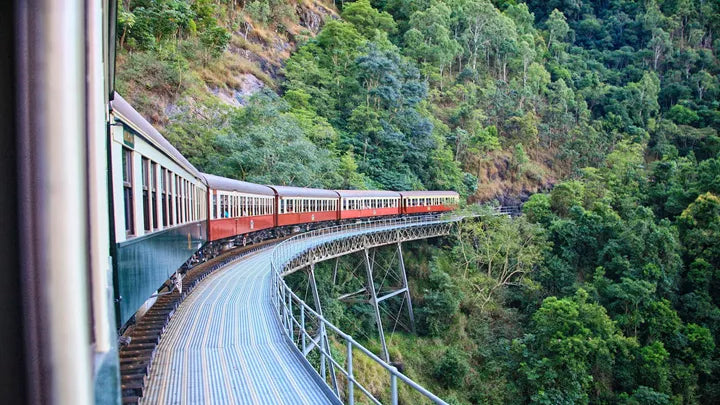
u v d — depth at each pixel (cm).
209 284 1372
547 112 7025
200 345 803
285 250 1838
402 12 7338
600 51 9694
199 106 3394
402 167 4719
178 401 579
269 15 5475
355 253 3178
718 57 9194
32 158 83
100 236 97
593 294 3058
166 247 852
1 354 80
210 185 1526
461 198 5069
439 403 338
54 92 83
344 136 4566
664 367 2588
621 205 4359
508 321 3042
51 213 83
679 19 9550
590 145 6600
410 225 3212
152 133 742
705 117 7575
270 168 3002
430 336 2925
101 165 104
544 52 8462
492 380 2550
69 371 82
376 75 5188
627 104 7569
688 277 3434
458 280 3138
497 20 7525
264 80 4609
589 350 2314
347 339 514
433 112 5988
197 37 4103
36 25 83
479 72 7250
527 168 6175
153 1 3462
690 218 3762
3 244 82
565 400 2206
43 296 82
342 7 6956
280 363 714
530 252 3338
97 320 93
